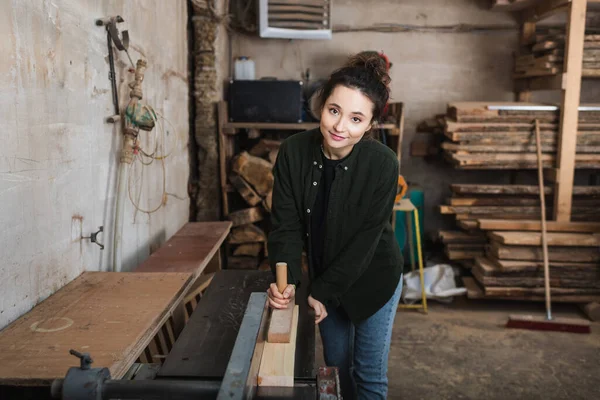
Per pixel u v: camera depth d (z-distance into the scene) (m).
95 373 1.01
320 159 1.76
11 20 1.65
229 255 4.62
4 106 1.62
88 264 2.25
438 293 4.33
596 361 3.44
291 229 1.88
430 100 5.39
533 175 5.40
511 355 3.53
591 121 4.32
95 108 2.29
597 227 4.23
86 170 2.21
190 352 1.68
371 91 1.52
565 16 5.30
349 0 5.26
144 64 2.53
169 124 3.64
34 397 1.52
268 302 1.66
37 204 1.82
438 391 3.10
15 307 1.69
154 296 1.89
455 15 5.28
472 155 4.37
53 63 1.92
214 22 4.39
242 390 0.98
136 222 2.88
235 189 4.55
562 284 4.12
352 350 2.16
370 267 1.96
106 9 2.42
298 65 5.32
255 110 4.52
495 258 4.26
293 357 1.40
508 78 5.34
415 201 5.11
